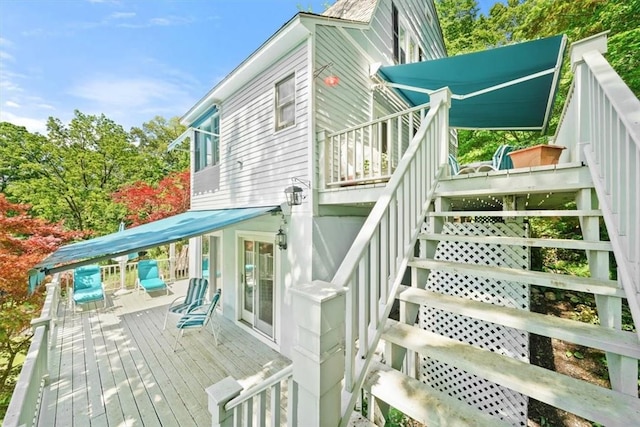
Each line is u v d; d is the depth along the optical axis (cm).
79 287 856
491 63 509
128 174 2119
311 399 144
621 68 643
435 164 345
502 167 467
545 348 529
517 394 371
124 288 1040
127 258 1030
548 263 702
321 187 514
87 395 422
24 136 1761
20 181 1711
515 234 405
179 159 2533
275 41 539
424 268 260
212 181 851
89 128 2066
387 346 212
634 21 660
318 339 138
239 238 718
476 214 280
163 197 1645
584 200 247
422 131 300
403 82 652
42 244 757
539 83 571
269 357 539
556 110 912
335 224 550
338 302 150
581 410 129
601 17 714
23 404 264
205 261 1145
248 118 684
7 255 646
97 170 1958
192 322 596
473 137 1191
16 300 676
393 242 229
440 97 355
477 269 226
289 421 186
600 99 221
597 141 229
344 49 598
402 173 238
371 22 696
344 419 159
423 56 1051
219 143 806
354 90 627
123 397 417
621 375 148
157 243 419
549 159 317
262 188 638
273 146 604
